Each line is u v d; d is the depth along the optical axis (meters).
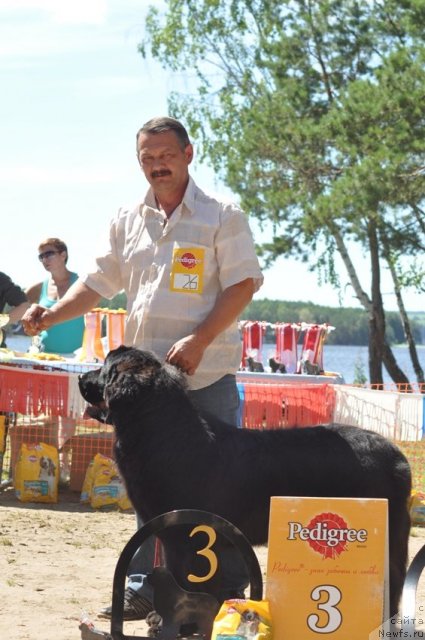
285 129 21.05
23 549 6.84
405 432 8.80
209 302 5.01
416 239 21.28
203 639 4.22
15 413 9.23
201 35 26.98
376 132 18.78
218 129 26.67
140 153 4.96
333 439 4.56
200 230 4.95
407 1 20.53
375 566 3.88
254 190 22.03
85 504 8.80
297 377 9.78
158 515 4.47
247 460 4.43
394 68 19.64
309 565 3.90
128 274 5.17
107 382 4.52
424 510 8.37
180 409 4.48
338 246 23.91
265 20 26.31
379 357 24.16
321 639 3.86
